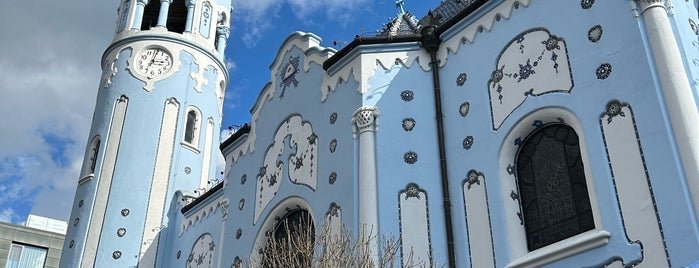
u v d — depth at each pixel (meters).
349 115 15.83
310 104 17.61
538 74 13.52
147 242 24.66
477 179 13.80
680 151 10.69
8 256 43.53
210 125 29.11
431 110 15.45
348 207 14.60
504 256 12.58
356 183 14.70
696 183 10.30
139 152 26.22
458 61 15.48
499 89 14.21
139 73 27.91
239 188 19.44
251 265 16.27
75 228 25.09
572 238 11.82
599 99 12.17
